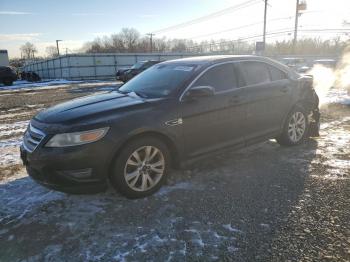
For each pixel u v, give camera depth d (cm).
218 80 462
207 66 457
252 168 476
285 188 405
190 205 369
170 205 371
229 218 338
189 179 441
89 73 3906
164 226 328
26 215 361
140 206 371
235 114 470
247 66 506
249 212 349
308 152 543
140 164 387
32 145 370
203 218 340
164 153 404
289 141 567
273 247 289
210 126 443
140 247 296
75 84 2666
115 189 385
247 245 293
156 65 537
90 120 361
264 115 514
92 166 353
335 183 416
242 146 493
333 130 692
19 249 300
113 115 373
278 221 330
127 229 325
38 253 293
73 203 384
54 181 352
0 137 740
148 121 383
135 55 4131
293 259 273
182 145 418
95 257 285
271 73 543
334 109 940
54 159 345
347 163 486
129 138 373
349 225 321
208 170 471
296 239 300
